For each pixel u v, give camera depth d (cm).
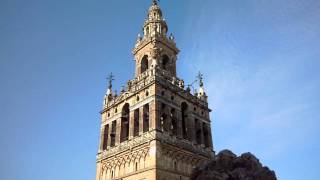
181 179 5484
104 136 6675
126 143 5978
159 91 6000
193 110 6588
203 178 4034
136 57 7369
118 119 6488
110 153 6262
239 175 3928
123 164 5862
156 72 6206
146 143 5522
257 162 4297
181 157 5722
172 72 7081
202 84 7306
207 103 7069
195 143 6169
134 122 6106
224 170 4144
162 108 5956
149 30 7550
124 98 6562
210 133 6681
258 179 3962
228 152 4403
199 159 6066
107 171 6156
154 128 5509
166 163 5372
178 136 5884
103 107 7056
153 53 6781
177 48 7525
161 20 7662
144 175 5278
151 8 7900
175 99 6291
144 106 6019
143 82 6288
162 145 5453
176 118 6097
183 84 6769
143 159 5481
